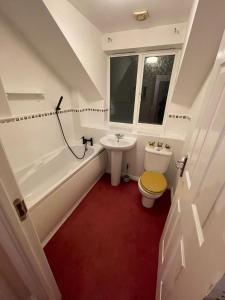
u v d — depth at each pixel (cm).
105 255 151
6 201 55
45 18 148
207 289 43
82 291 124
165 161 216
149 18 174
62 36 163
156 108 246
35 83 198
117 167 242
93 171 236
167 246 118
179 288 70
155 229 179
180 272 74
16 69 173
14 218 60
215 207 50
